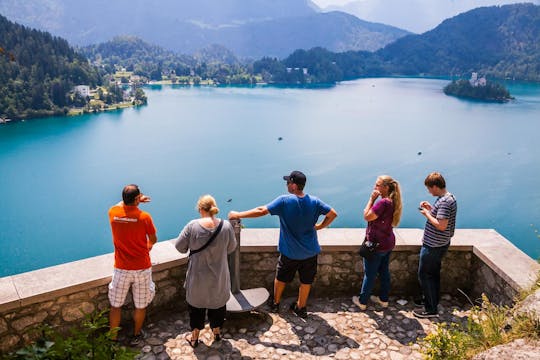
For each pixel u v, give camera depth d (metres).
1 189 132.62
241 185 138.62
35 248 99.31
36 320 3.85
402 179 143.38
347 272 5.16
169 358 3.86
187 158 169.75
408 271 5.18
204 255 3.80
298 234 4.27
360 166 159.12
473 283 5.12
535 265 4.52
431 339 3.39
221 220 3.88
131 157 168.00
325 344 4.10
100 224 112.88
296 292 5.13
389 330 4.37
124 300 3.96
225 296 3.95
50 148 174.62
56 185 137.00
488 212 114.00
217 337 4.09
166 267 4.50
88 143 185.50
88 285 3.99
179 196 128.12
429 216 4.45
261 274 5.08
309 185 137.12
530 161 164.75
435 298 4.61
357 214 114.00
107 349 2.88
